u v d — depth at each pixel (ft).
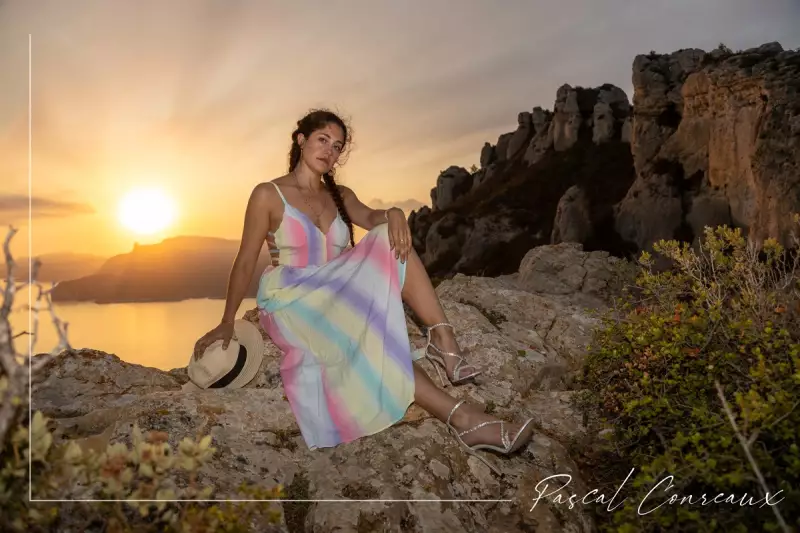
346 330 9.55
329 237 10.48
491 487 8.84
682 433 8.25
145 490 6.34
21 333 5.23
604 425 10.54
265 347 11.85
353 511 7.73
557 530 8.35
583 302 17.44
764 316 10.44
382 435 9.11
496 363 12.26
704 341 10.14
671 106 139.23
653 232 127.24
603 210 147.02
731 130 113.80
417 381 9.26
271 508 7.83
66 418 9.91
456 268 194.08
